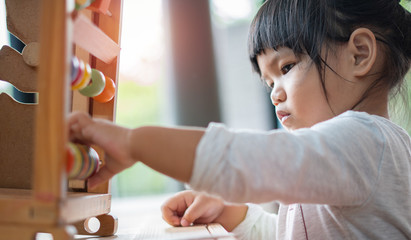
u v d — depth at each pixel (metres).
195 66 2.26
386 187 0.64
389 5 0.86
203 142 0.50
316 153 0.55
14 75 0.74
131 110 3.43
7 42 1.07
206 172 0.49
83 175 0.54
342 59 0.78
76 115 0.53
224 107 2.32
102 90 0.68
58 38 0.42
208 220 0.92
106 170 0.59
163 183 3.31
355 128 0.64
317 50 0.78
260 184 0.50
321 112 0.78
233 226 0.95
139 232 0.72
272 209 1.51
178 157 0.50
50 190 0.42
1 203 0.43
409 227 0.66
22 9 0.77
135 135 0.51
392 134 0.70
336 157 0.57
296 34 0.80
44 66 0.42
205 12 2.26
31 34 0.76
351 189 0.59
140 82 3.29
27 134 0.73
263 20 0.87
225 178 0.49
